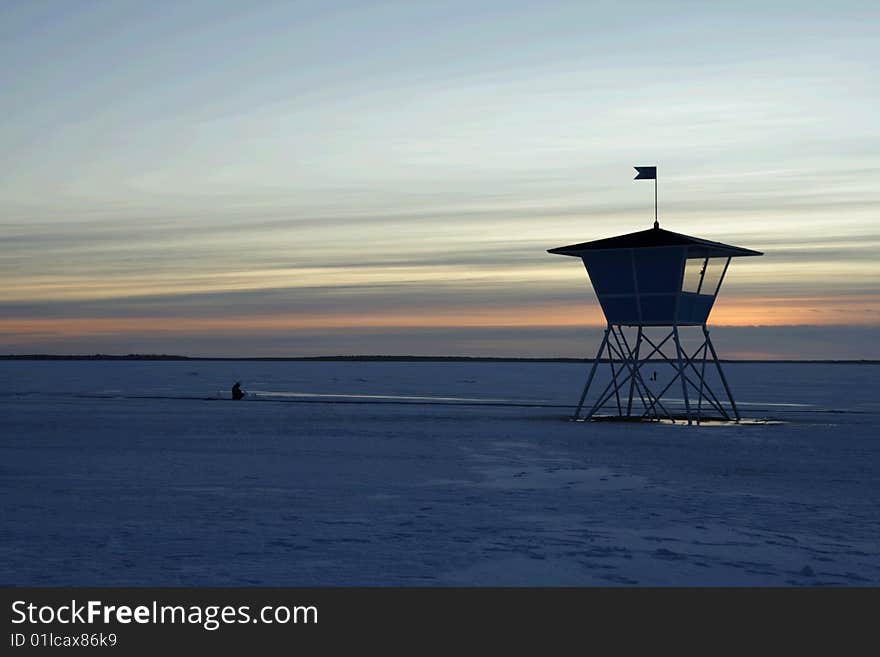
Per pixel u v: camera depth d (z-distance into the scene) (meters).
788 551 16.42
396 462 31.53
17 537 17.44
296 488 24.77
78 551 16.14
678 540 17.38
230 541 17.09
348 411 64.12
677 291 50.62
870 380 192.38
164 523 19.05
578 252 52.50
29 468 29.36
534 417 58.38
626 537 17.66
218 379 166.12
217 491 24.12
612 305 53.09
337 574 14.65
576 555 16.02
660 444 38.88
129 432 44.50
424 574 14.70
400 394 101.62
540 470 29.20
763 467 30.41
